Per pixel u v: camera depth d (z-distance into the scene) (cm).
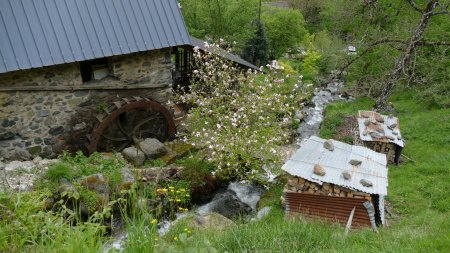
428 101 1614
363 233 693
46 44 1062
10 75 1041
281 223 752
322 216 877
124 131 1273
